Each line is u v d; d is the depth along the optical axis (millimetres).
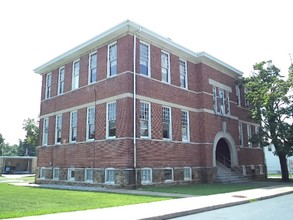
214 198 13703
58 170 24125
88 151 21375
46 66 27094
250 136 30875
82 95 22938
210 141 24391
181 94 23406
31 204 11445
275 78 26219
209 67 26078
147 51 21328
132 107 19312
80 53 23891
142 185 18844
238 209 11484
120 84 19812
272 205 12555
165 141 21188
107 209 10359
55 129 25266
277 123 25812
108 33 20812
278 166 50312
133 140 18891
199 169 23609
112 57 21125
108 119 20375
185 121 23500
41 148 26547
